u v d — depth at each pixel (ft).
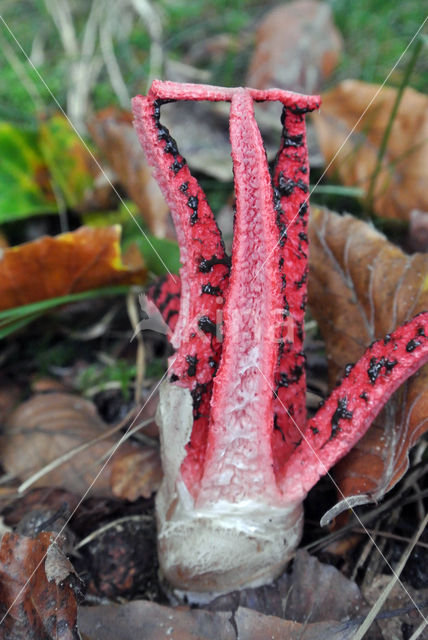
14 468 0.96
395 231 1.18
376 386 0.75
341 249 0.91
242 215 0.69
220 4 1.77
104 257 1.03
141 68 1.61
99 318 1.14
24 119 1.49
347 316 0.89
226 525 0.77
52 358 1.12
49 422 0.98
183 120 1.32
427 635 0.79
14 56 1.60
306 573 0.81
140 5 1.66
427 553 0.85
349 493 0.80
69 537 0.87
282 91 0.70
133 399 1.05
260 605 0.80
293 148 0.74
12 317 1.03
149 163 0.73
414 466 0.88
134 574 0.87
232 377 0.72
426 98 1.13
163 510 0.79
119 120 1.23
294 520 0.79
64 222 1.26
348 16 1.62
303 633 0.77
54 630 0.74
